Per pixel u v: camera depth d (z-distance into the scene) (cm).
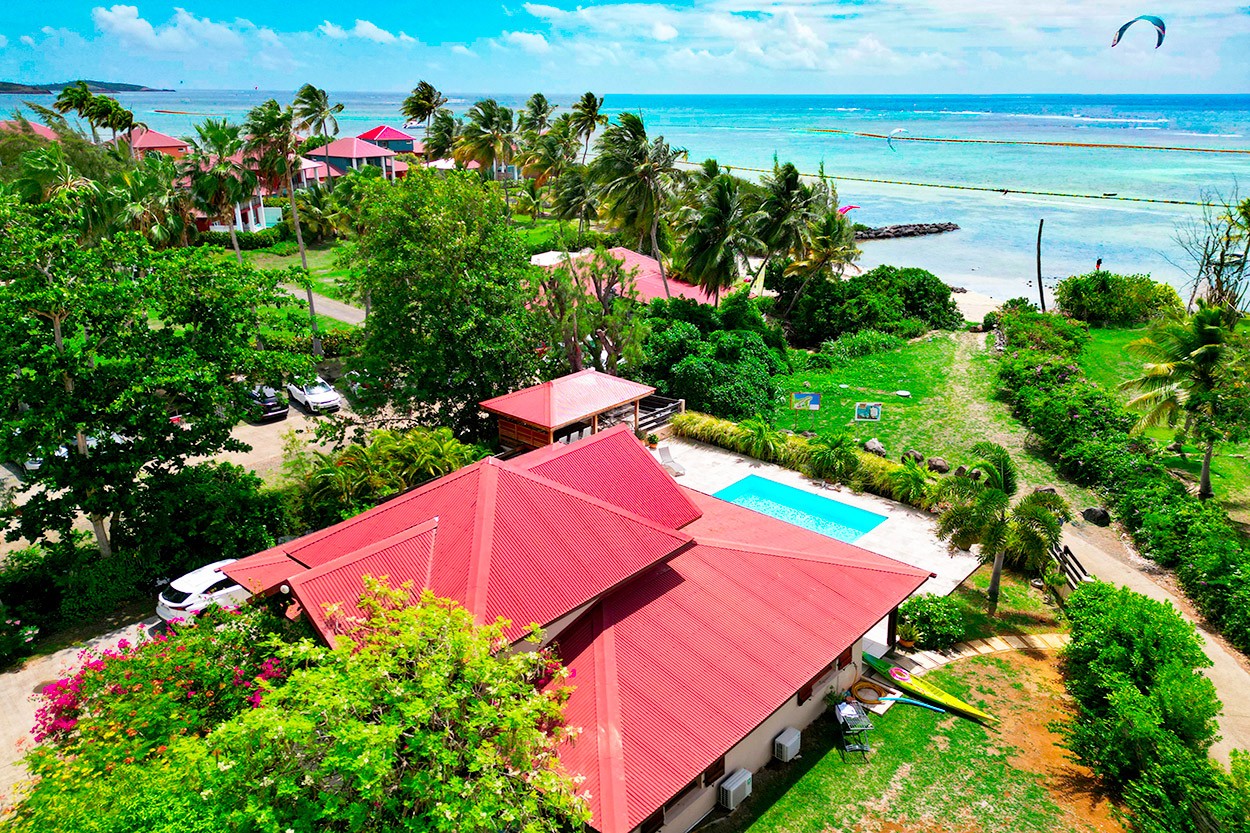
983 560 2603
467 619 1478
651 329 4288
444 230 3450
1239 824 1514
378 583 1570
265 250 8125
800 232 5712
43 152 4175
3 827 1294
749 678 1808
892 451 3762
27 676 2241
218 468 2842
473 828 1244
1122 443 3491
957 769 1912
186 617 2372
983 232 10006
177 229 5059
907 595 2153
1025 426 4019
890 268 6050
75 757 1561
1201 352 3178
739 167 16350
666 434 3981
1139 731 1753
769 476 3516
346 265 4316
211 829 1191
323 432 3406
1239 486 3366
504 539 1861
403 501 2086
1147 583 2745
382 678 1318
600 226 8819
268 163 5366
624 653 1798
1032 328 5209
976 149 19938
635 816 1466
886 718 2094
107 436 2541
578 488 2188
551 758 1414
